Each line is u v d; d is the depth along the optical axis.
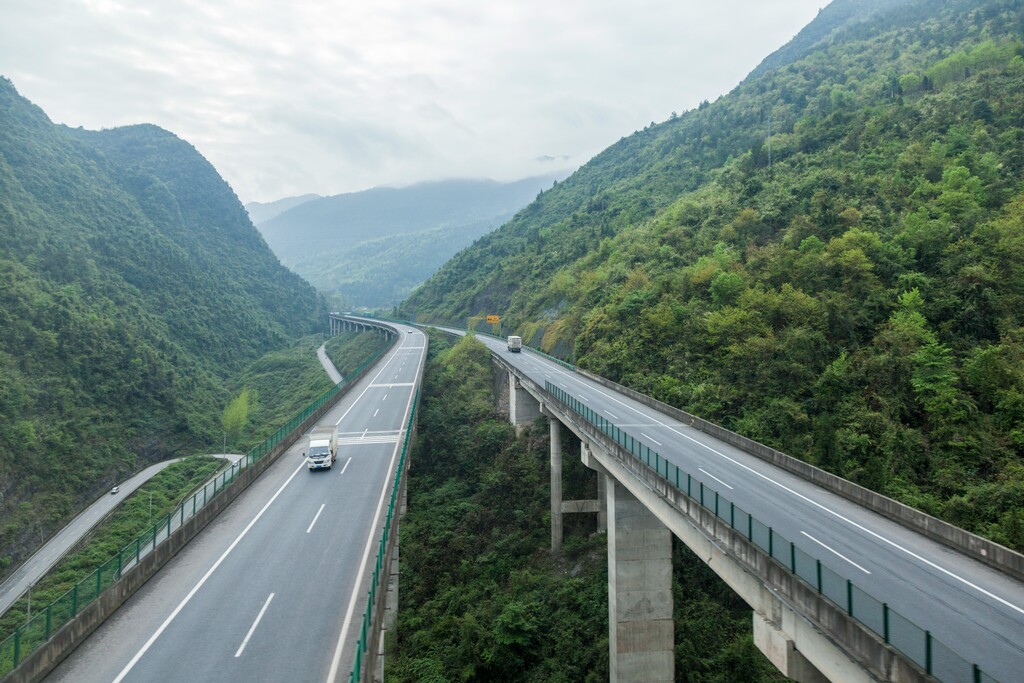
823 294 49.72
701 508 22.64
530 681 32.97
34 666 15.39
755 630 19.19
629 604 32.28
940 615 16.73
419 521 46.94
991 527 28.77
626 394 55.38
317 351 170.75
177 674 15.95
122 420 86.50
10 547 58.72
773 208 70.38
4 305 84.06
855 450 36.72
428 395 72.25
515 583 41.41
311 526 27.66
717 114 163.75
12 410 71.44
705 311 57.88
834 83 136.00
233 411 99.69
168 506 69.69
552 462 47.25
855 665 14.35
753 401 44.56
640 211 119.00
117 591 19.69
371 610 17.67
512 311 122.31
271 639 17.75
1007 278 43.00
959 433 35.12
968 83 76.81
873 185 63.09
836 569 19.67
